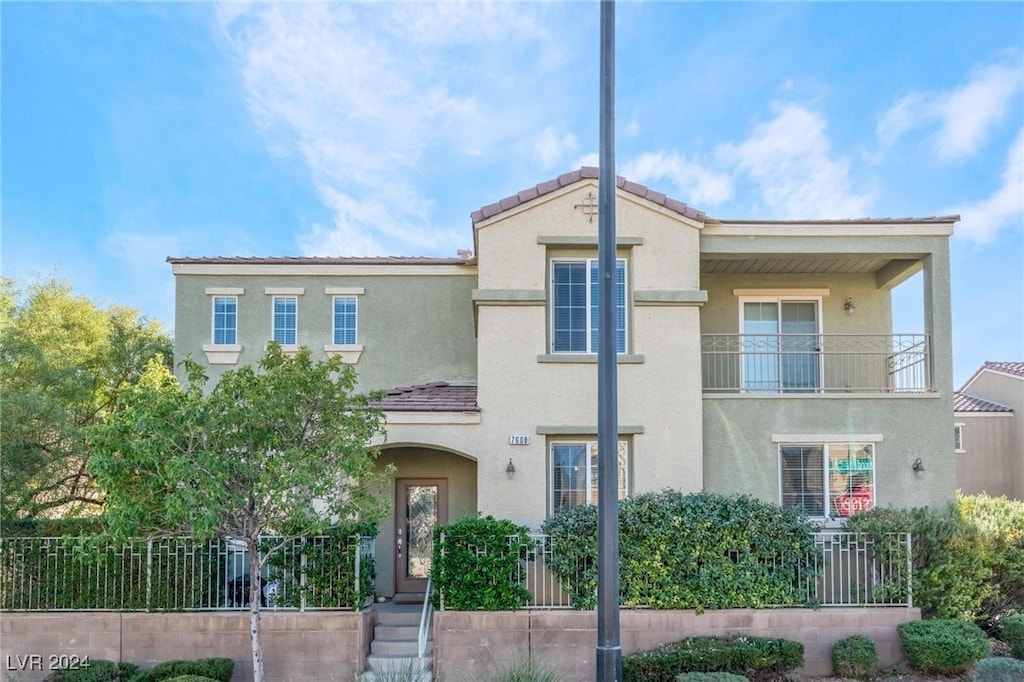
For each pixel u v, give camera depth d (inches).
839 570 555.5
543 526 536.4
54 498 651.5
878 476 622.8
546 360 610.5
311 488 412.5
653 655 482.6
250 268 734.5
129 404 415.5
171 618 516.4
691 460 605.0
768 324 726.5
